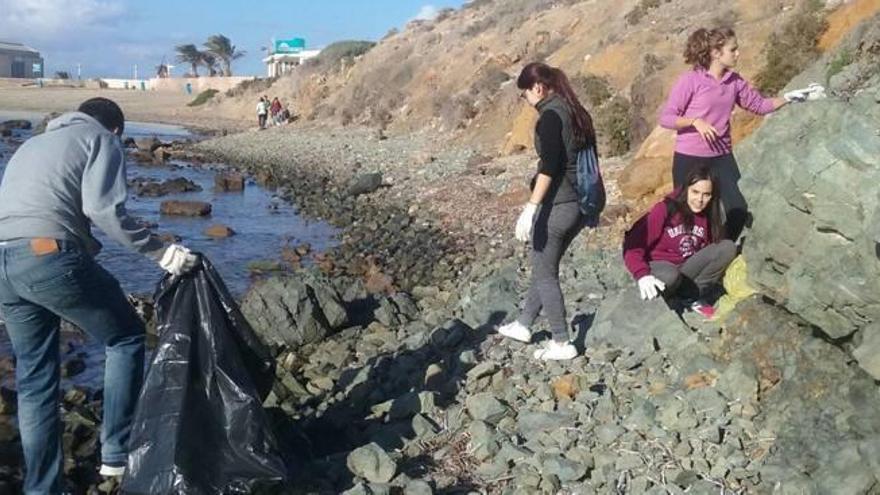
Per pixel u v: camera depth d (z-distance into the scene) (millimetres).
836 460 4340
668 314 6340
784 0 20125
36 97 68062
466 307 9125
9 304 4457
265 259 14164
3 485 5383
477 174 19594
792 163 5297
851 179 4641
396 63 42500
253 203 20781
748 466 4738
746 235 6414
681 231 6406
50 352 4648
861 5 15367
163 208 18766
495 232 14133
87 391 7633
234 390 4691
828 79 11828
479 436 5426
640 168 12562
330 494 4875
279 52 84312
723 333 5855
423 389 6562
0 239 4344
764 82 15664
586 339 6695
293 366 8141
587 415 5535
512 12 39125
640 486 4652
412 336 8453
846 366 4895
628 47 22188
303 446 5539
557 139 5691
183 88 82062
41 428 4641
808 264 4934
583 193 5879
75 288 4406
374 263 13188
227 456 4613
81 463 5793
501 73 29531
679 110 6539
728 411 5246
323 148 31719
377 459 5055
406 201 18312
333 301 9148
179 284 4762
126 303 4727
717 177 6348
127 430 4797
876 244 4352
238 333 4883
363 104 40688
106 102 4750
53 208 4363
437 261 12797
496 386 6262
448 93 33938
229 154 33250
